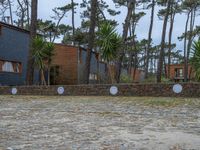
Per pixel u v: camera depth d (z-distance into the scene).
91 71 41.00
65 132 9.19
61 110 14.55
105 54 25.34
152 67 86.62
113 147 7.36
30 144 7.70
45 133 9.05
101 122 11.04
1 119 11.87
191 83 20.08
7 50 31.94
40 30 61.22
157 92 20.89
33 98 21.25
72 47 37.91
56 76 37.78
